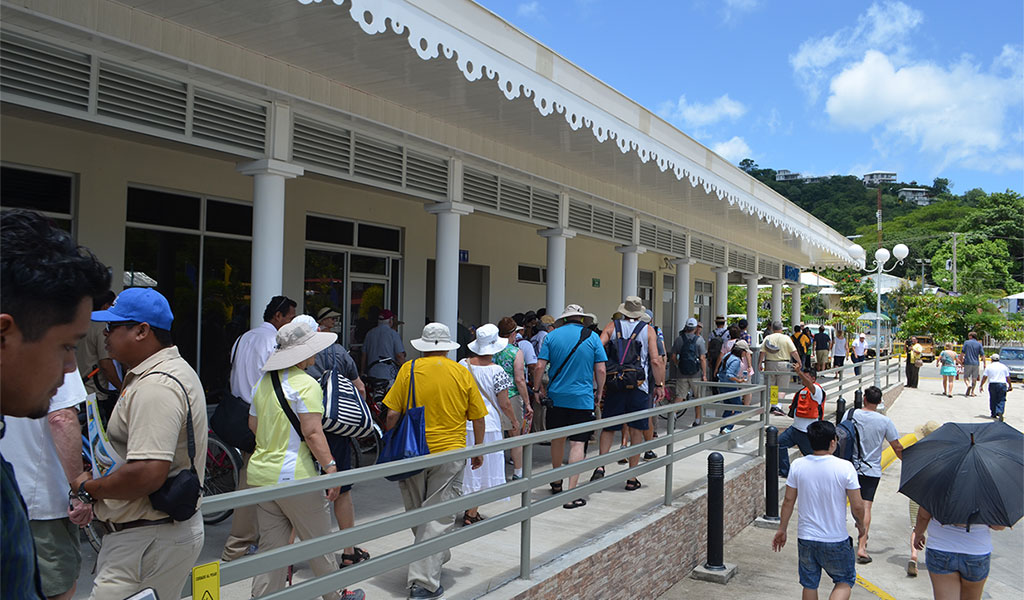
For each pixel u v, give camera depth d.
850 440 8.03
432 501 4.96
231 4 5.29
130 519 2.77
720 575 7.03
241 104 6.46
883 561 8.13
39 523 2.81
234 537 4.91
